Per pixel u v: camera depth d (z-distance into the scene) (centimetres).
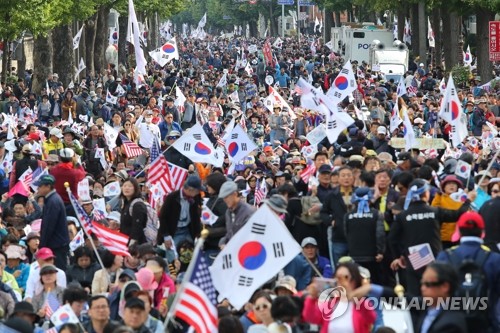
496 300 2383
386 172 3206
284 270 3088
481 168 3894
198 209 3428
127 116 6081
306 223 3309
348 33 14162
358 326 2295
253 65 15800
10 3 8506
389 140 4962
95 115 7825
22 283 3253
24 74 11262
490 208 2852
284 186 3369
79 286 2741
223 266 2548
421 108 7206
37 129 5494
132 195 3478
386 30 13988
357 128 4950
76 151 4991
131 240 3453
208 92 9388
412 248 2895
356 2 15712
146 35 16862
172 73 10194
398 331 2278
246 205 3033
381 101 7744
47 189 3406
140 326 2395
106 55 13625
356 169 3578
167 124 6059
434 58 14400
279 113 6538
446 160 4134
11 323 2325
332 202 3269
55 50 10150
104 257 3117
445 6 11712
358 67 11731
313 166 3972
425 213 2933
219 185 3384
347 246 3247
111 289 2897
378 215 3114
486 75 11144
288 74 12862
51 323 2602
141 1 14662
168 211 3419
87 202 3791
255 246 2542
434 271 2078
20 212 3853
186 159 4731
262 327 2412
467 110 6975
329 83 10500
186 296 2258
